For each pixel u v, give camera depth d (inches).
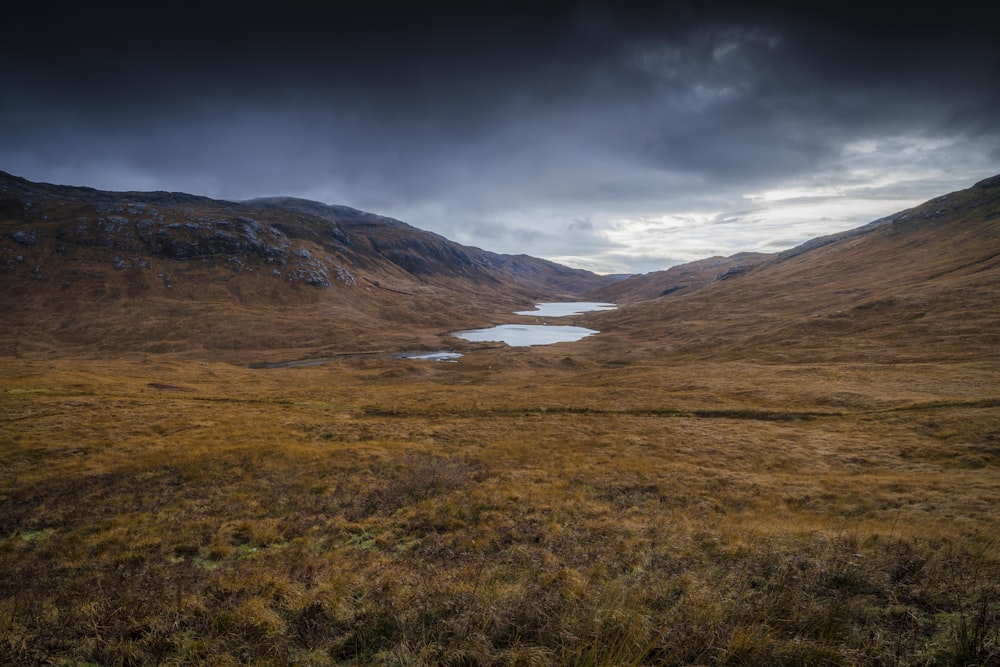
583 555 537.0
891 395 2091.5
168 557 621.3
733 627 299.0
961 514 782.5
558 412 2159.2
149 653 330.6
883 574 410.0
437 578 446.6
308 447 1364.4
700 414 2073.1
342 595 407.5
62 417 1674.5
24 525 754.8
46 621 382.9
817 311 5629.9
